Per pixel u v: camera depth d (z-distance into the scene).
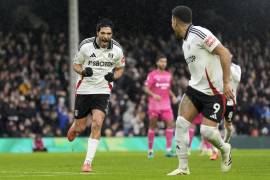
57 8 42.28
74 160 23.48
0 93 40.88
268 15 35.75
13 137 38.34
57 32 45.16
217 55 13.71
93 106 16.38
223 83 13.51
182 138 13.86
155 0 34.59
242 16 35.22
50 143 37.22
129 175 13.85
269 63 44.59
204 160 22.84
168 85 27.09
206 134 13.88
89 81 16.38
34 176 13.86
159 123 40.81
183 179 12.42
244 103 43.56
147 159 24.05
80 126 17.12
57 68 45.19
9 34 45.47
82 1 36.41
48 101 41.31
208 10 34.38
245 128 42.56
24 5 43.19
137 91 44.06
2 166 19.41
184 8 13.90
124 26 34.84
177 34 14.06
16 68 44.31
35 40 45.94
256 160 21.98
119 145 38.16
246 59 43.44
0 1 42.97
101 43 16.22
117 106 41.09
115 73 16.66
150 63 46.53
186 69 46.69
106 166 19.02
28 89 42.28
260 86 45.31
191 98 13.91
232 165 18.72
